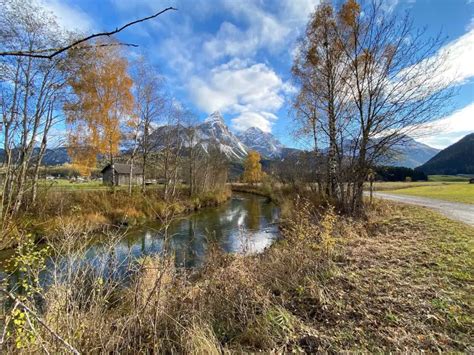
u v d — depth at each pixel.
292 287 4.27
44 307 3.23
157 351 2.78
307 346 2.86
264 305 3.53
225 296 3.93
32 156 12.69
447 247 5.70
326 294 3.86
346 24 10.77
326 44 12.07
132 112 17.84
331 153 12.55
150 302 3.41
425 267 4.62
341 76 11.31
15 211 10.58
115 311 3.54
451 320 3.06
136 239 11.30
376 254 5.50
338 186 12.09
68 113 14.61
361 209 10.50
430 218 9.58
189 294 4.09
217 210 22.03
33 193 12.33
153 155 22.03
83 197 14.97
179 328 3.16
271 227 13.66
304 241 5.77
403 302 3.51
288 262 5.05
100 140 16.44
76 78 13.64
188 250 9.38
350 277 4.34
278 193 25.17
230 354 2.82
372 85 9.88
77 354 1.82
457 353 2.56
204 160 29.59
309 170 17.62
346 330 3.06
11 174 11.43
